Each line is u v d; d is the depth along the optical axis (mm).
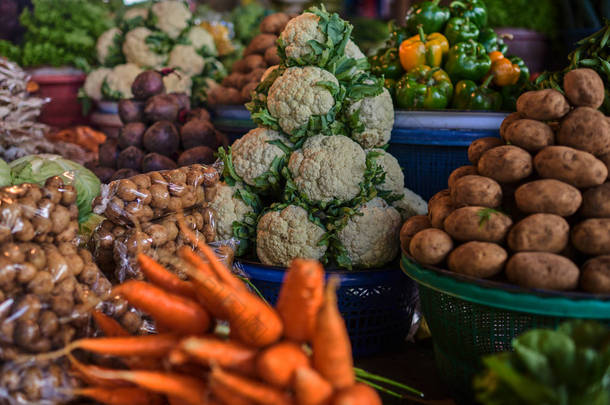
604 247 1808
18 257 1772
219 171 2830
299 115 2625
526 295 1761
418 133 3076
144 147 3426
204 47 4812
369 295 2580
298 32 2682
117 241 2166
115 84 4562
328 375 1508
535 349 1516
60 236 1938
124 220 2162
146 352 1725
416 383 2371
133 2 5320
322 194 2574
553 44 5148
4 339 1709
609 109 2414
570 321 1649
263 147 2723
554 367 1487
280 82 2680
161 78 3748
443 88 3234
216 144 3441
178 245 2299
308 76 2617
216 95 4156
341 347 1501
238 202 2766
